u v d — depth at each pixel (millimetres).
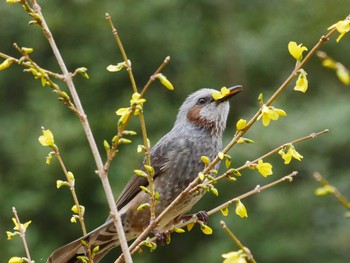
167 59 4645
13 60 4633
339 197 4023
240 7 22469
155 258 19203
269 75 21234
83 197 19156
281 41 21016
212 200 17703
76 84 20734
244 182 17500
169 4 21266
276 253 16703
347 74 3895
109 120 19422
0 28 21344
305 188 17031
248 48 21297
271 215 17000
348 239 16703
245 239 16969
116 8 21000
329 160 17109
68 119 19641
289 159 4816
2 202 19078
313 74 20016
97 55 21000
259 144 16766
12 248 17844
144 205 5008
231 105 20578
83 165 18891
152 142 18719
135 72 21109
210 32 22094
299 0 21266
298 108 18344
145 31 21172
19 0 4793
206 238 19031
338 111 17047
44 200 19062
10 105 21266
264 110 4723
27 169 19312
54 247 18562
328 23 20047
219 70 21500
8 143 19812
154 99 20328
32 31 21250
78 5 20984
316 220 17141
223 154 4883
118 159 18672
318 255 16828
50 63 21344
